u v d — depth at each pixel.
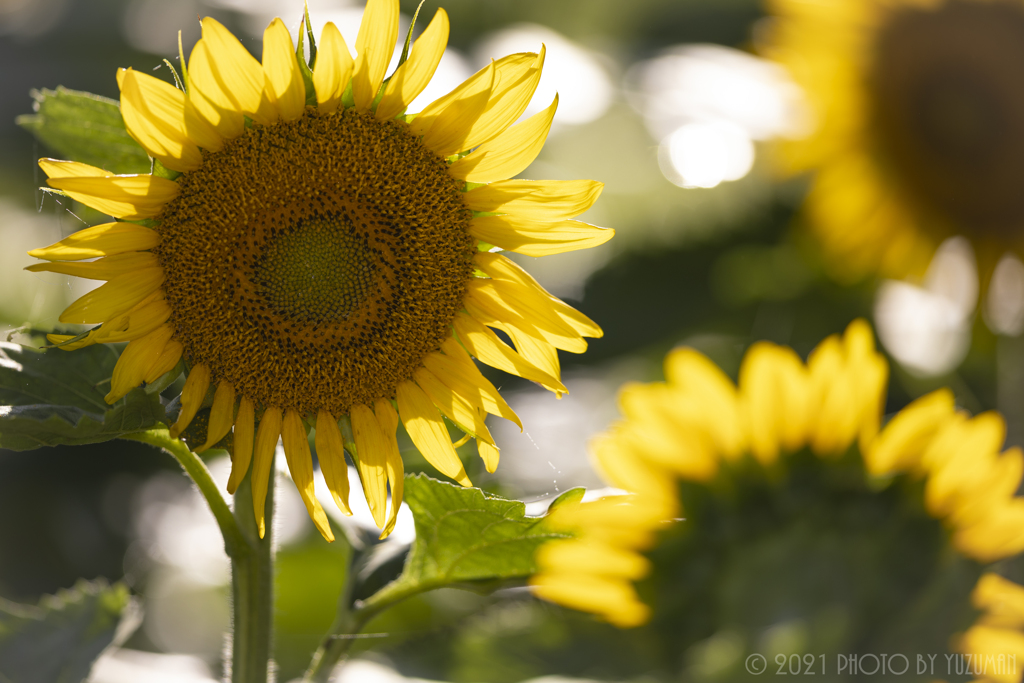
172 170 1.53
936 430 1.52
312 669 1.58
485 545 1.55
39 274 2.14
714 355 2.22
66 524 2.31
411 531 1.63
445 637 1.72
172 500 2.45
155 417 1.51
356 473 1.66
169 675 1.70
